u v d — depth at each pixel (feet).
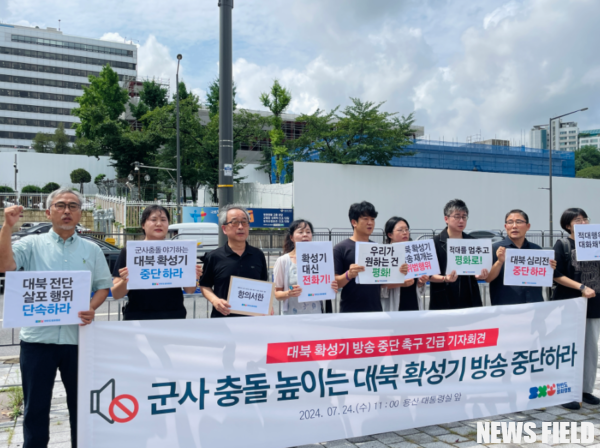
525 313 13.21
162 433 9.95
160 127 122.31
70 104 303.07
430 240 13.05
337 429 11.18
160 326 10.00
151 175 131.23
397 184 88.12
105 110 163.32
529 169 145.07
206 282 12.16
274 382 10.73
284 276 13.14
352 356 11.34
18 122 288.30
